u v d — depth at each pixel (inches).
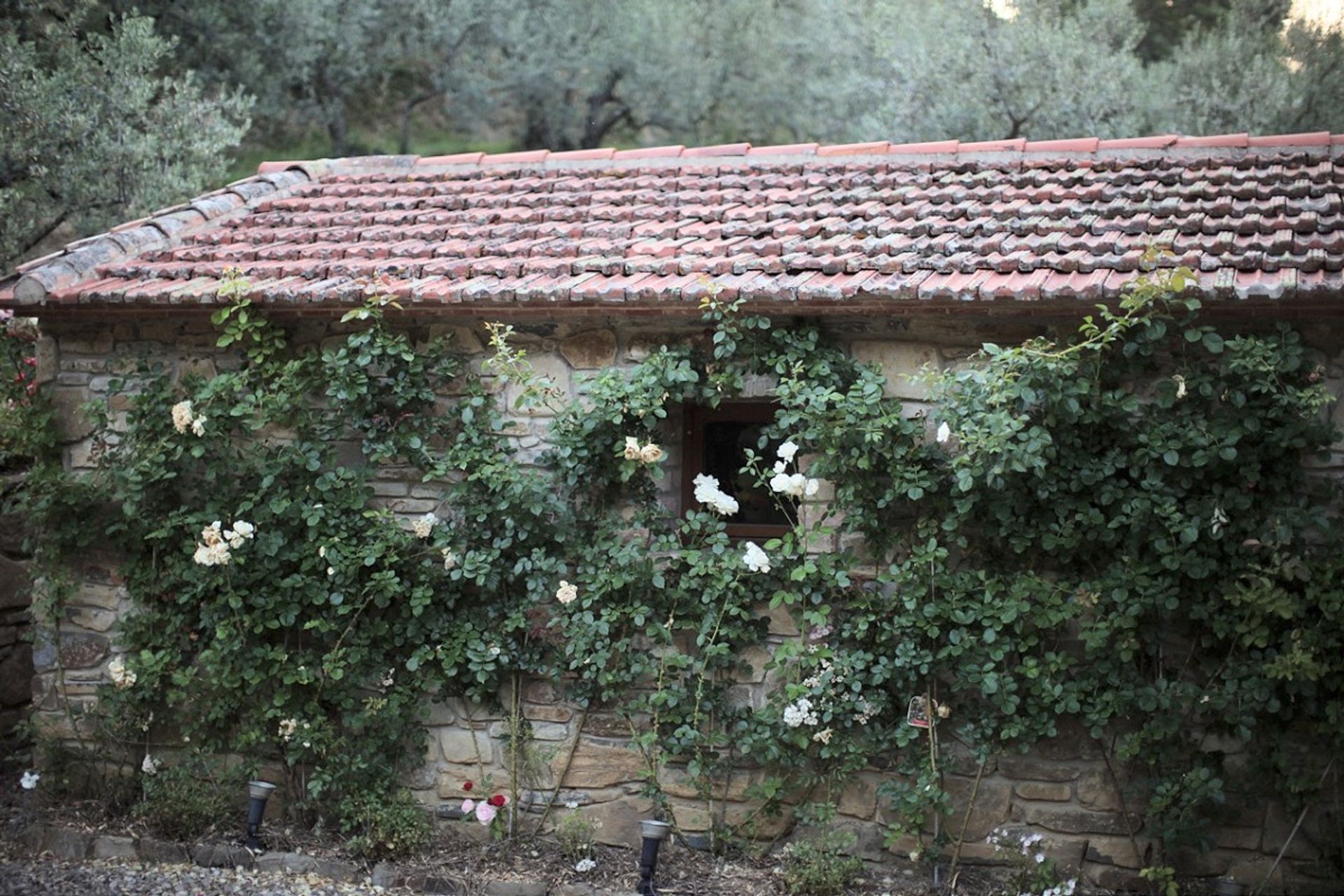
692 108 696.4
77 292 245.0
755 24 697.0
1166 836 199.3
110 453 254.7
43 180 428.8
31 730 260.8
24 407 264.4
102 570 260.2
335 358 235.9
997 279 205.8
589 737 235.0
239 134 485.1
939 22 593.0
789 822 225.1
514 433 239.0
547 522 233.3
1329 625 193.2
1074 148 268.5
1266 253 203.0
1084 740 209.9
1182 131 541.3
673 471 236.4
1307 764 199.2
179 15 571.2
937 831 214.7
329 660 238.1
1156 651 203.5
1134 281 193.0
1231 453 192.2
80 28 500.7
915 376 212.8
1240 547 197.6
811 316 219.6
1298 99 534.3
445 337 239.8
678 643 231.0
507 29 685.9
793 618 221.1
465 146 714.8
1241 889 199.2
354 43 645.9
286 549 244.1
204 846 232.8
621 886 218.4
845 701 215.8
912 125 571.2
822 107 669.9
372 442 238.8
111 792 252.4
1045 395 199.0
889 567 218.2
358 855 230.7
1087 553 206.4
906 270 212.7
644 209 265.7
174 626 249.9
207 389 238.7
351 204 294.4
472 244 252.8
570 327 236.2
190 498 252.1
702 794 227.0
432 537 240.5
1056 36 550.9
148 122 460.1
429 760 242.7
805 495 212.7
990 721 209.5
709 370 223.1
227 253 264.5
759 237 240.5
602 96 708.0
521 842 234.7
